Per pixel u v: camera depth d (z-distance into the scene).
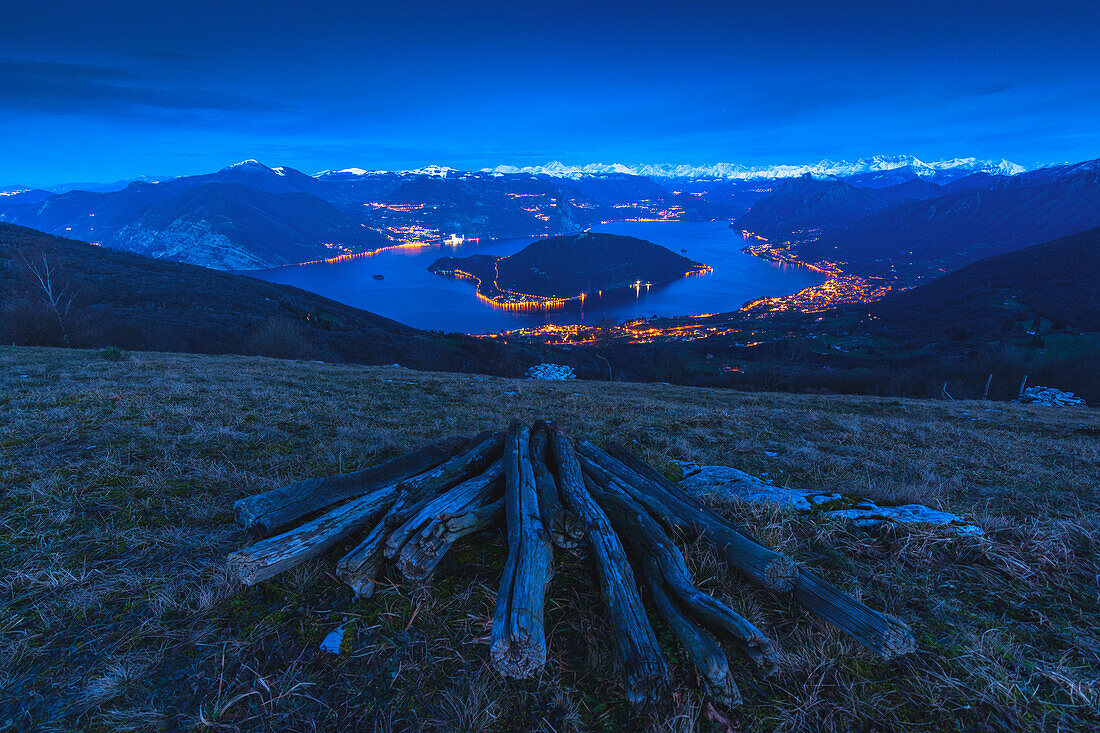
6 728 2.03
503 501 3.43
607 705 2.23
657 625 2.57
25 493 3.99
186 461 4.96
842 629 2.47
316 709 2.16
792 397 20.48
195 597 2.74
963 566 3.29
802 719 2.17
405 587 2.86
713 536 3.19
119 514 3.71
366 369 19.91
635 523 3.13
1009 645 2.56
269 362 19.11
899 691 2.30
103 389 8.82
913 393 53.62
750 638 2.20
